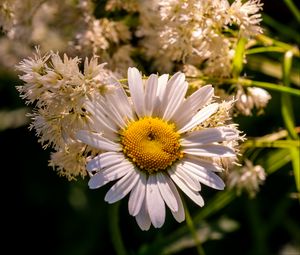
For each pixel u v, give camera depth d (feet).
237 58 0.88
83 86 0.76
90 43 0.93
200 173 0.78
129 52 0.94
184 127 0.79
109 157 0.77
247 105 0.88
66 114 0.77
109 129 0.78
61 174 0.81
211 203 1.01
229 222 1.14
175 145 0.78
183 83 0.79
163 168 0.78
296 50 0.97
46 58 0.77
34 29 1.00
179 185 0.78
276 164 0.99
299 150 0.94
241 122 1.13
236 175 0.95
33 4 0.99
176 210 0.77
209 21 0.84
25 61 0.77
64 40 1.01
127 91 0.81
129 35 0.95
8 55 1.08
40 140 0.79
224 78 0.89
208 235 1.12
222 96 0.87
